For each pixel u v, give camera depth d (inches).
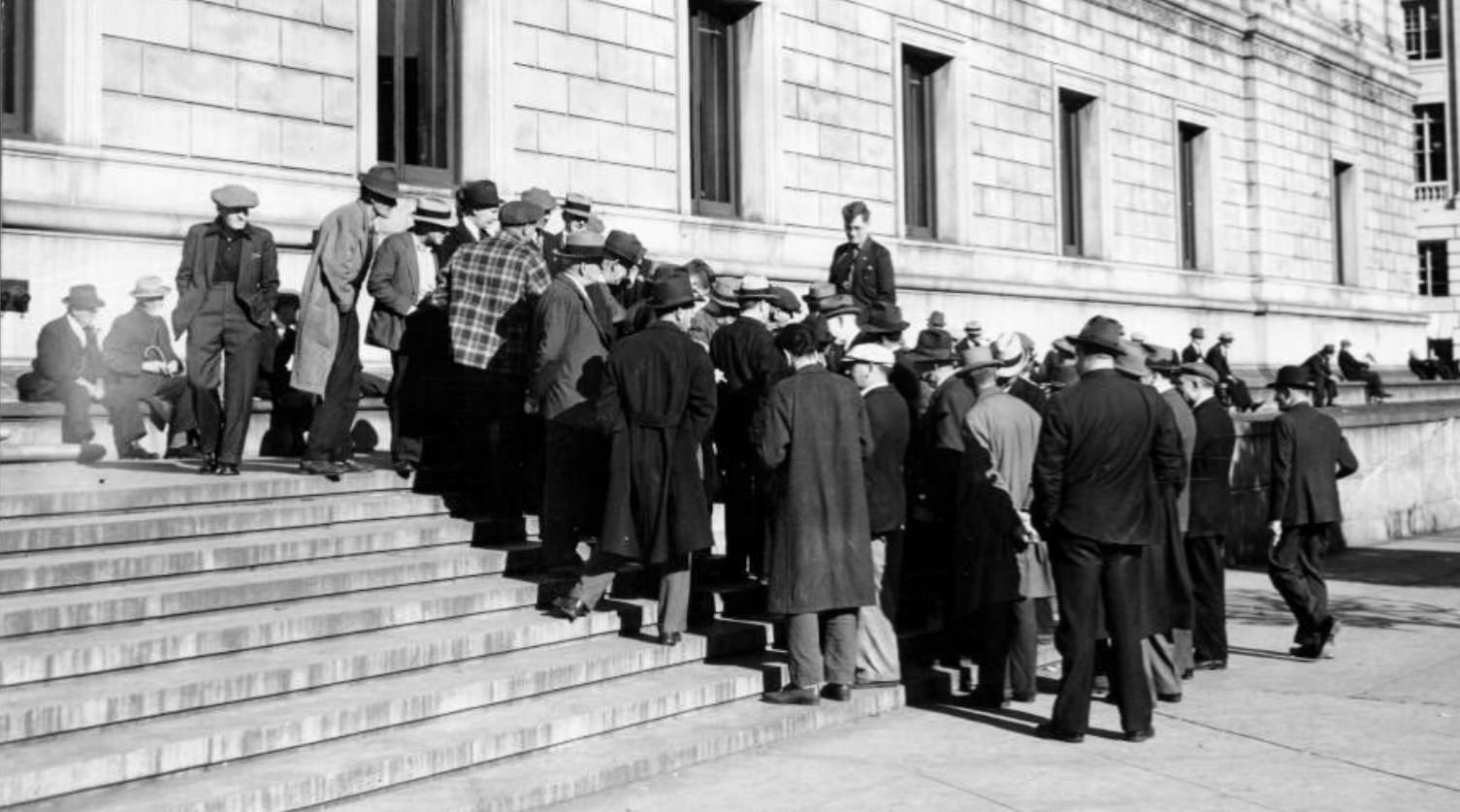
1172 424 343.6
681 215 765.3
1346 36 1534.2
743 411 412.8
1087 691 341.7
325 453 408.5
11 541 316.8
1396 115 1653.5
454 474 431.5
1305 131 1441.9
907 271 923.4
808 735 345.7
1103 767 316.8
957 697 396.8
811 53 867.4
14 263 496.7
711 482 422.9
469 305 395.9
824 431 354.0
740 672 362.3
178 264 538.0
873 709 370.6
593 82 719.7
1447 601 586.6
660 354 352.5
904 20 943.0
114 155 526.9
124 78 534.0
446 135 665.0
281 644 310.7
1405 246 1663.4
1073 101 1151.0
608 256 410.3
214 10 562.6
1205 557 434.3
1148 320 1186.6
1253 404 1057.5
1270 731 353.4
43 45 517.3
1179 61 1254.3
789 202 847.1
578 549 410.0
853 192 898.1
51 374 464.4
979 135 1014.4
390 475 414.9
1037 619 453.1
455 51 666.2
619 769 297.0
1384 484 826.8
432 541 387.2
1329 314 1453.0
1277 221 1385.3
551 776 285.9
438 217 434.6
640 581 402.9
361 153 613.0
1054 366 520.7
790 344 357.4
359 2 614.5
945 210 995.9
